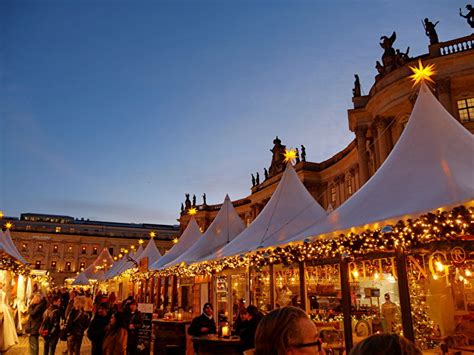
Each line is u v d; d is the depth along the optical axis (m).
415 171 6.74
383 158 27.03
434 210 5.64
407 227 6.59
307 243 8.84
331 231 7.07
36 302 12.09
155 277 24.67
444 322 11.04
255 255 10.70
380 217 6.32
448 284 11.22
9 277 20.66
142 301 27.69
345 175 39.34
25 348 15.38
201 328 9.78
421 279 11.35
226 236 15.63
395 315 11.23
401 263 7.11
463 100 24.81
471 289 10.98
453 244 8.58
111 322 9.70
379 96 27.22
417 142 7.19
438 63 24.48
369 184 7.60
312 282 14.44
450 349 9.41
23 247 72.94
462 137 6.79
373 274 11.66
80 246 76.25
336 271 13.67
